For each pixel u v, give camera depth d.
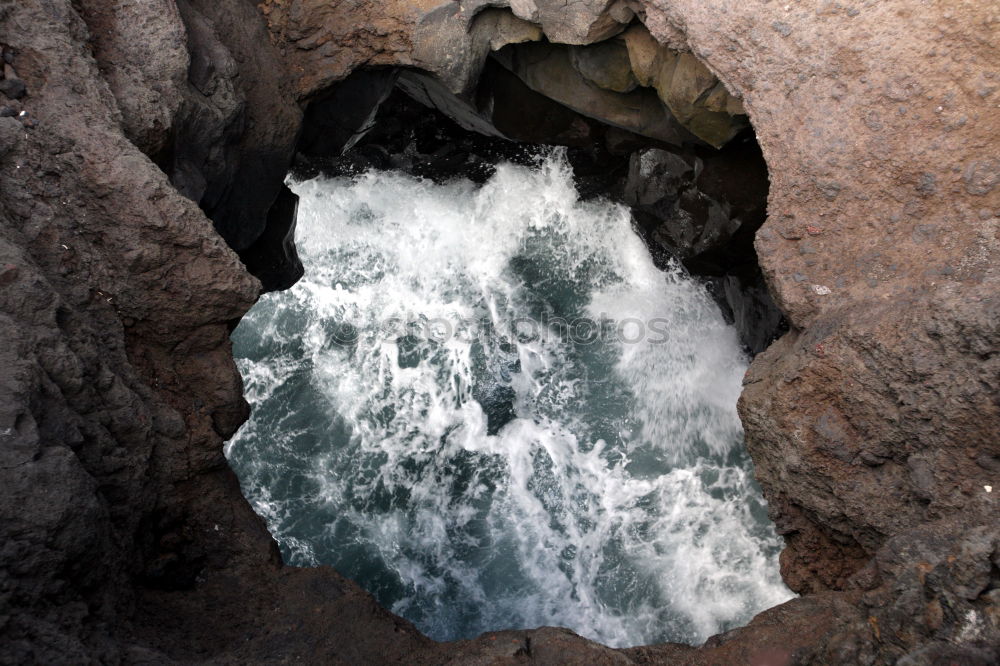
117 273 5.23
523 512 8.83
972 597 4.02
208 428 5.51
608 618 7.96
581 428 9.62
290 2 7.62
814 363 5.49
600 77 7.74
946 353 4.93
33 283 4.55
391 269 10.91
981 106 5.23
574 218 10.73
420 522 8.70
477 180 10.90
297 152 8.80
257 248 8.58
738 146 8.52
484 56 7.73
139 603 4.77
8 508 3.82
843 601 4.84
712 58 6.16
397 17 7.49
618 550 8.47
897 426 5.12
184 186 6.37
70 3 5.61
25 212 4.93
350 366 10.08
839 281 5.62
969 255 5.13
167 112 5.92
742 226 8.71
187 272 5.37
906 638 4.21
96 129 5.26
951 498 4.84
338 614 5.10
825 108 5.72
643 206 9.81
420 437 9.48
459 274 10.90
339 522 8.62
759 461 5.95
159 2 6.07
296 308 10.46
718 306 10.12
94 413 4.72
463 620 7.93
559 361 10.20
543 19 7.12
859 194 5.61
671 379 9.90
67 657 3.69
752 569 8.23
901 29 5.46
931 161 5.36
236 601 5.11
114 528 4.58
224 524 5.44
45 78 5.30
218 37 7.07
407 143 10.70
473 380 10.07
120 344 5.19
